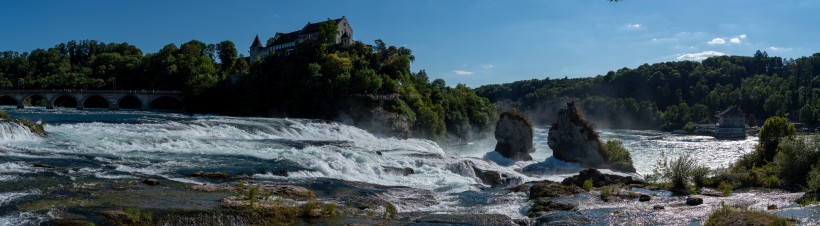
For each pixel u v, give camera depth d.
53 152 41.31
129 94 136.00
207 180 33.50
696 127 182.12
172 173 34.78
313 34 164.12
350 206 28.58
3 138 46.69
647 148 106.62
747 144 119.62
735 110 152.25
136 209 23.34
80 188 27.59
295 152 50.03
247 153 47.66
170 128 64.56
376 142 73.44
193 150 48.22
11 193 25.31
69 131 56.50
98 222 21.62
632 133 172.62
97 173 32.75
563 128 57.19
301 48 137.00
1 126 46.88
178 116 95.19
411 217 27.28
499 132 62.91
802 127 191.75
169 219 22.94
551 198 31.86
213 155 45.34
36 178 29.50
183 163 39.56
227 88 135.00
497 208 30.81
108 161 38.25
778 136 47.78
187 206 25.05
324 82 119.00
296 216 25.52
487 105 159.50
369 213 27.41
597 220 24.70
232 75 143.88
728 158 86.94
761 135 49.53
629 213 25.77
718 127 154.25
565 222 24.73
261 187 30.81
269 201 27.22
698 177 35.88
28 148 42.78
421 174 44.62
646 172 62.78
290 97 120.38
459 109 134.88
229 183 32.78
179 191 28.69
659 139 138.75
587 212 26.72
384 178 42.06
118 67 183.25
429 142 83.38
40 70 193.25
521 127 62.44
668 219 23.91
